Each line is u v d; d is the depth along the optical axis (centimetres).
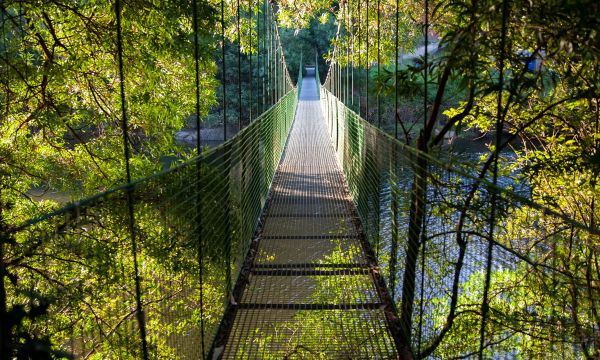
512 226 223
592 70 203
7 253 250
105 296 244
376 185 341
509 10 163
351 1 703
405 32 650
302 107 2088
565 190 282
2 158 385
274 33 1094
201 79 554
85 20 441
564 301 189
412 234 233
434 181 210
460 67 187
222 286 268
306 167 778
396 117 262
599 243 209
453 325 209
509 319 193
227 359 238
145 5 397
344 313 280
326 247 388
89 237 242
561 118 267
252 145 419
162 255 216
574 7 145
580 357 186
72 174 466
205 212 221
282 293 307
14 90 419
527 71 188
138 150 508
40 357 114
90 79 483
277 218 478
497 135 162
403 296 246
